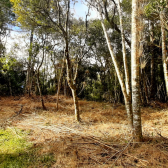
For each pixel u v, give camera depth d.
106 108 8.91
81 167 2.69
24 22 6.39
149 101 9.99
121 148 3.39
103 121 6.13
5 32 12.21
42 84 13.00
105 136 4.22
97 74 12.87
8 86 12.38
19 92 12.97
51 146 3.56
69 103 9.90
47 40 8.14
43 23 6.36
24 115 6.66
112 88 11.25
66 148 3.41
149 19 6.61
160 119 6.18
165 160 2.83
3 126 5.11
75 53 8.37
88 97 12.41
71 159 2.90
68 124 5.58
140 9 3.59
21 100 9.82
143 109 8.58
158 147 3.29
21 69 11.82
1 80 12.37
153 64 10.02
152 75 10.20
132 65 3.54
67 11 5.71
